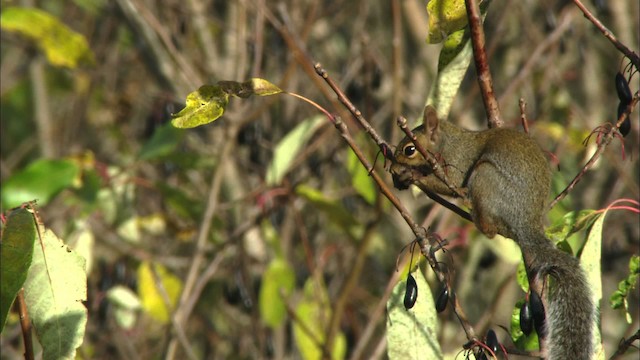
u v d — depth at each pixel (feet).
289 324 47.21
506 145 25.67
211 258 43.52
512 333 24.38
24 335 21.86
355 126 40.09
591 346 22.65
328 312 40.01
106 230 42.60
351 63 48.83
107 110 57.57
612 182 49.37
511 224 25.08
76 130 57.41
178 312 38.40
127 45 57.16
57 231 43.27
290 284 39.34
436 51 50.65
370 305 46.75
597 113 50.57
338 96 20.75
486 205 25.63
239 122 41.09
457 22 24.68
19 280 20.54
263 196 39.63
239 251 41.98
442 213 44.80
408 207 46.98
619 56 51.01
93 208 38.65
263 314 39.11
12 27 41.47
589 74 50.72
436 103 26.23
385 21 52.54
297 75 48.78
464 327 21.72
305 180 41.57
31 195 36.24
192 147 48.14
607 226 47.75
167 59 46.78
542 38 50.47
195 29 49.93
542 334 22.44
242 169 49.14
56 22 41.57
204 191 49.14
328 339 37.60
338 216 39.50
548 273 23.72
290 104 49.37
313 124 39.65
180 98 46.52
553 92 48.70
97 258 44.91
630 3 51.72
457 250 44.83
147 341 48.62
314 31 52.65
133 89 56.80
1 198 35.88
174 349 38.06
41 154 55.52
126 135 56.39
